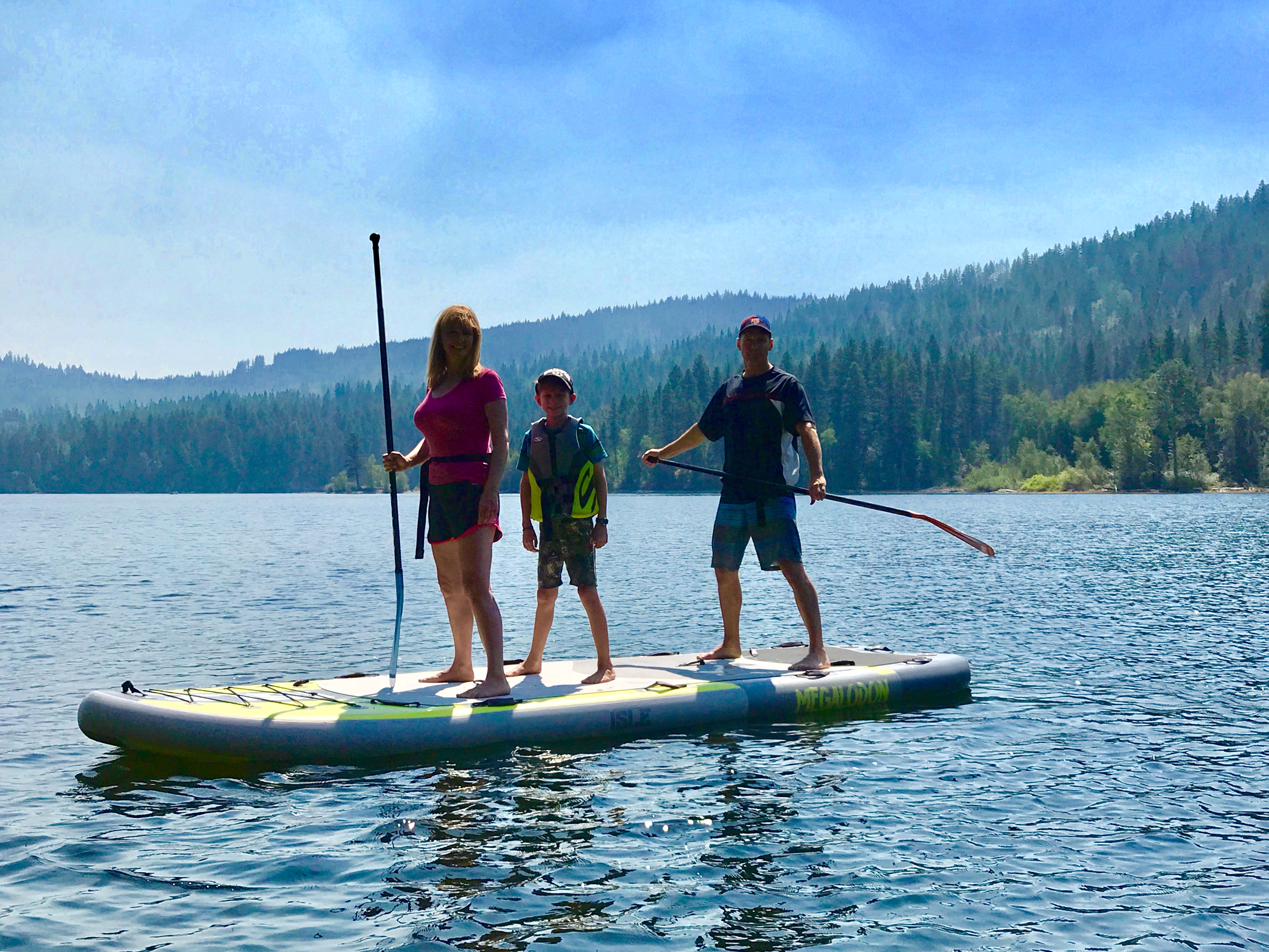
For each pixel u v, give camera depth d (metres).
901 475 122.94
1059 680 7.55
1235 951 3.04
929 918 3.28
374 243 5.63
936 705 6.61
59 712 6.68
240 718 5.07
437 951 3.03
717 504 89.44
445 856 3.82
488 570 5.70
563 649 9.65
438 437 5.59
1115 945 3.08
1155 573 18.14
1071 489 107.31
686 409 139.12
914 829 4.12
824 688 6.36
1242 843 3.96
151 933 3.17
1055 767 5.05
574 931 3.17
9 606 13.80
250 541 33.69
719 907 3.36
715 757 5.23
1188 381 106.06
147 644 10.05
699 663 6.86
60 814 4.35
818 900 3.42
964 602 13.45
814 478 6.49
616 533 39.28
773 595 14.73
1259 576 17.19
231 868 3.72
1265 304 131.00
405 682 6.07
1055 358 185.25
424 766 5.03
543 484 6.11
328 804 4.45
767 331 6.63
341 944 3.08
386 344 5.71
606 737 5.64
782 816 4.28
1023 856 3.83
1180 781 4.81
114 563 23.02
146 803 4.50
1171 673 7.89
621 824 4.16
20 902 3.42
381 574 19.89
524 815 4.28
